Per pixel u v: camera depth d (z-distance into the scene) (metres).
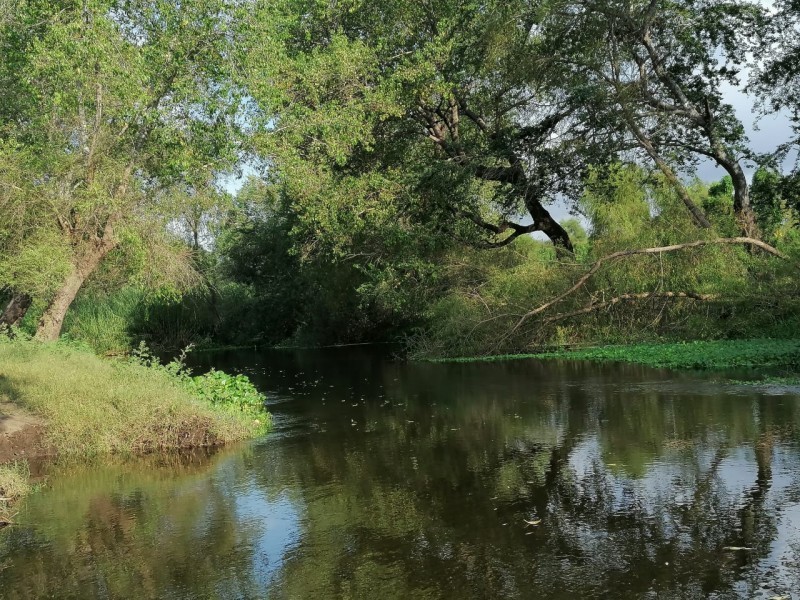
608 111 22.44
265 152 20.19
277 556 6.16
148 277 19.92
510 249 27.16
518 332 23.36
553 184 25.75
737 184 25.02
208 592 5.48
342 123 22.38
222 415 11.75
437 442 10.45
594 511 6.90
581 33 22.98
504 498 7.48
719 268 21.25
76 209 17.48
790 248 22.62
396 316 35.59
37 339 16.81
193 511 7.56
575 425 11.14
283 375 21.72
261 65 18.12
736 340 20.55
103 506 7.89
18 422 10.91
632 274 21.67
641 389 14.31
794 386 13.42
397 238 25.97
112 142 17.66
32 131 18.19
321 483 8.44
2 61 18.73
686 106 23.80
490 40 23.47
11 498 8.27
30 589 5.68
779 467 8.02
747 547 5.80
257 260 41.28
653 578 5.31
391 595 5.24
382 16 26.27
